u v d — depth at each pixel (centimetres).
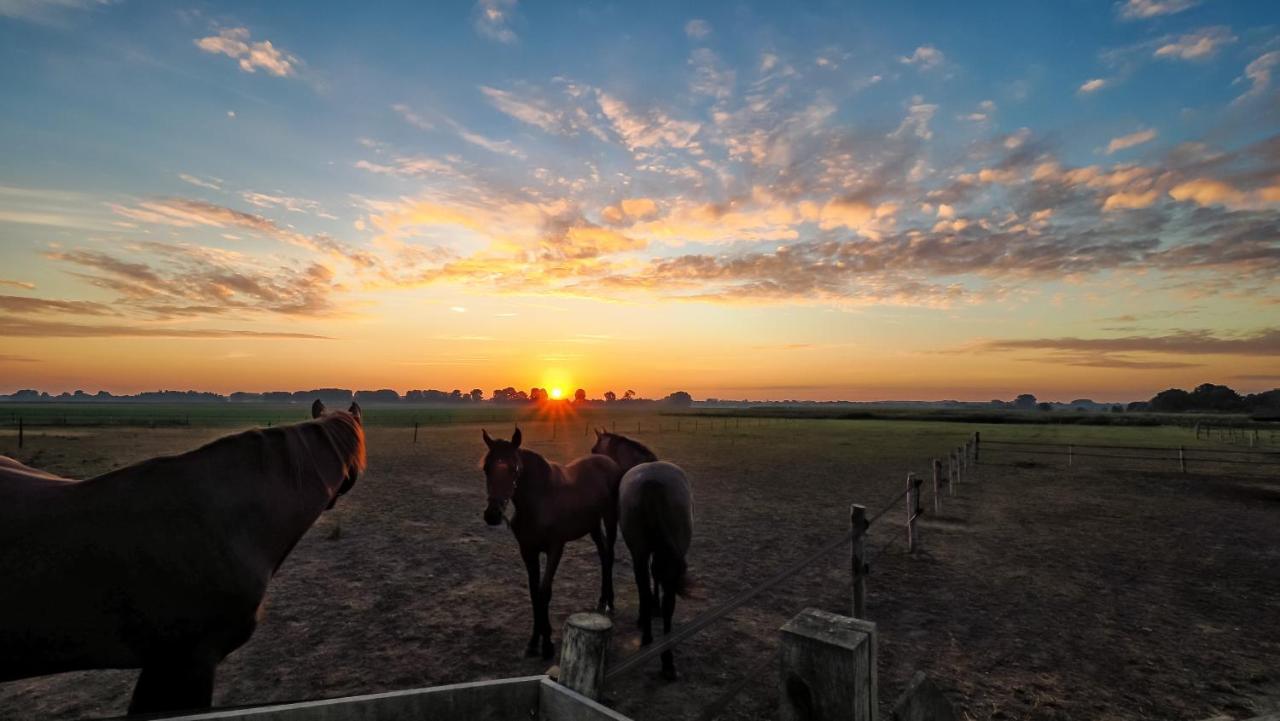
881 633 518
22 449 2066
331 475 307
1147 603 598
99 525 217
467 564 743
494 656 462
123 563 217
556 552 474
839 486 1474
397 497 1262
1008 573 708
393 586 647
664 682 416
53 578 206
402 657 459
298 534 285
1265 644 492
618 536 952
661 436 3647
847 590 643
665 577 429
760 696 397
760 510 1145
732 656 464
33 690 399
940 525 1002
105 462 1655
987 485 1498
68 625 209
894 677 432
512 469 440
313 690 401
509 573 704
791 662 134
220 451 263
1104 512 1120
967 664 453
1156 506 1186
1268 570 723
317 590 632
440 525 979
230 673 427
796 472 1767
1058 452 2439
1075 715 375
